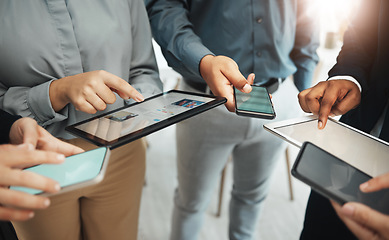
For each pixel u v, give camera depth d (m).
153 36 0.86
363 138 0.50
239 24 0.80
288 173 1.39
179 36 0.79
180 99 0.61
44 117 0.56
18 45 0.53
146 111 0.55
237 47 0.84
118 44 0.62
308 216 0.62
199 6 0.83
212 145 0.91
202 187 1.03
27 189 0.36
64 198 0.60
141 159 0.75
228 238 1.21
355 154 0.46
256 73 0.87
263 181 1.03
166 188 1.54
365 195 0.35
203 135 0.89
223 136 0.88
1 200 0.32
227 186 1.55
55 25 0.55
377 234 0.32
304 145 0.42
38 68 0.56
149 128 0.48
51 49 0.55
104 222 0.74
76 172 0.37
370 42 0.63
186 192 1.05
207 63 0.69
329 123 0.54
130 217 0.78
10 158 0.34
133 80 0.70
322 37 1.57
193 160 0.97
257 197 1.07
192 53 0.73
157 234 1.27
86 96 0.50
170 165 1.72
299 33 0.91
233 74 0.63
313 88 0.62
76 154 0.42
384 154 0.47
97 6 0.59
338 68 0.66
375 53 0.62
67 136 0.61
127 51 0.64
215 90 0.67
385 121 0.54
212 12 0.82
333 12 1.49
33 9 0.53
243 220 1.11
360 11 0.64
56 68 0.57
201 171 0.99
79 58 0.58
